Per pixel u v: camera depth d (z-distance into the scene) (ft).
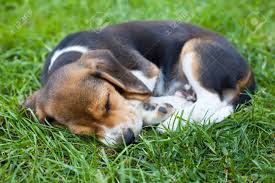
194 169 15.03
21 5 29.17
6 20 27.66
